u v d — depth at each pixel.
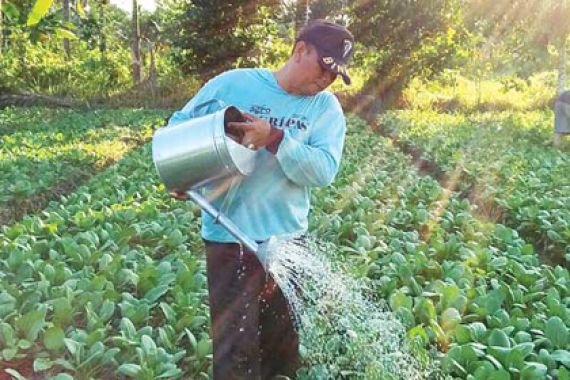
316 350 3.45
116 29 31.95
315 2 21.88
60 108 20.31
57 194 8.61
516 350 3.69
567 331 4.05
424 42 21.23
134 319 4.30
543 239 6.99
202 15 20.69
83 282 4.67
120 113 18.73
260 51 21.42
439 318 4.34
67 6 21.83
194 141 2.63
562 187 8.88
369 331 3.52
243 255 2.97
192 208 7.30
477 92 22.66
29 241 5.81
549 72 23.88
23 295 4.50
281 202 2.97
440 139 13.68
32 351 4.08
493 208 8.25
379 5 20.83
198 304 4.55
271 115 2.91
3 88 20.89
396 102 21.94
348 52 2.82
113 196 7.71
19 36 21.86
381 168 10.37
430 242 6.28
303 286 3.10
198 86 22.11
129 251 5.70
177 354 3.80
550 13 17.84
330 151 2.89
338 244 6.21
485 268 5.49
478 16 20.11
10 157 9.91
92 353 3.80
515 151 12.46
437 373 3.63
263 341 3.28
